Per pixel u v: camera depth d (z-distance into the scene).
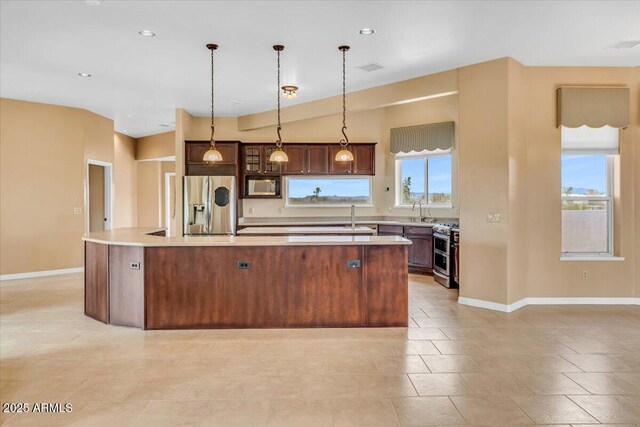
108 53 4.44
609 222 5.13
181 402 2.58
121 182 9.48
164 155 9.49
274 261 4.04
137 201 10.23
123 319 4.12
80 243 7.19
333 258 4.06
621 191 4.98
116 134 9.26
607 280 4.98
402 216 7.55
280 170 7.40
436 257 6.45
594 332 3.91
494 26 3.77
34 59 4.62
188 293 4.02
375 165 7.70
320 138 7.65
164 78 5.35
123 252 4.11
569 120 4.81
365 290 4.07
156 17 3.58
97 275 4.32
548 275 4.98
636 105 4.90
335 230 5.72
